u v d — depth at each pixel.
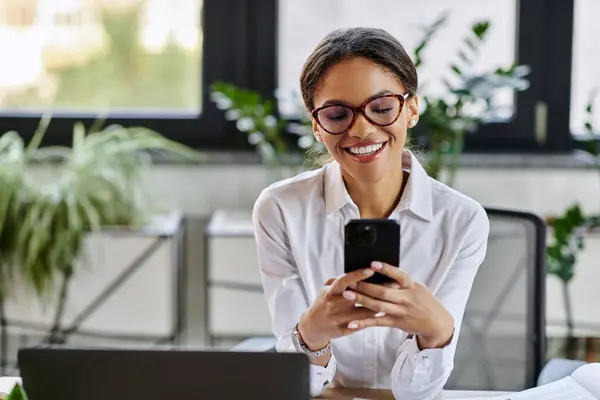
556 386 1.44
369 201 1.50
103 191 2.94
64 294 2.90
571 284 2.94
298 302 1.54
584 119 3.32
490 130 3.33
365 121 1.32
